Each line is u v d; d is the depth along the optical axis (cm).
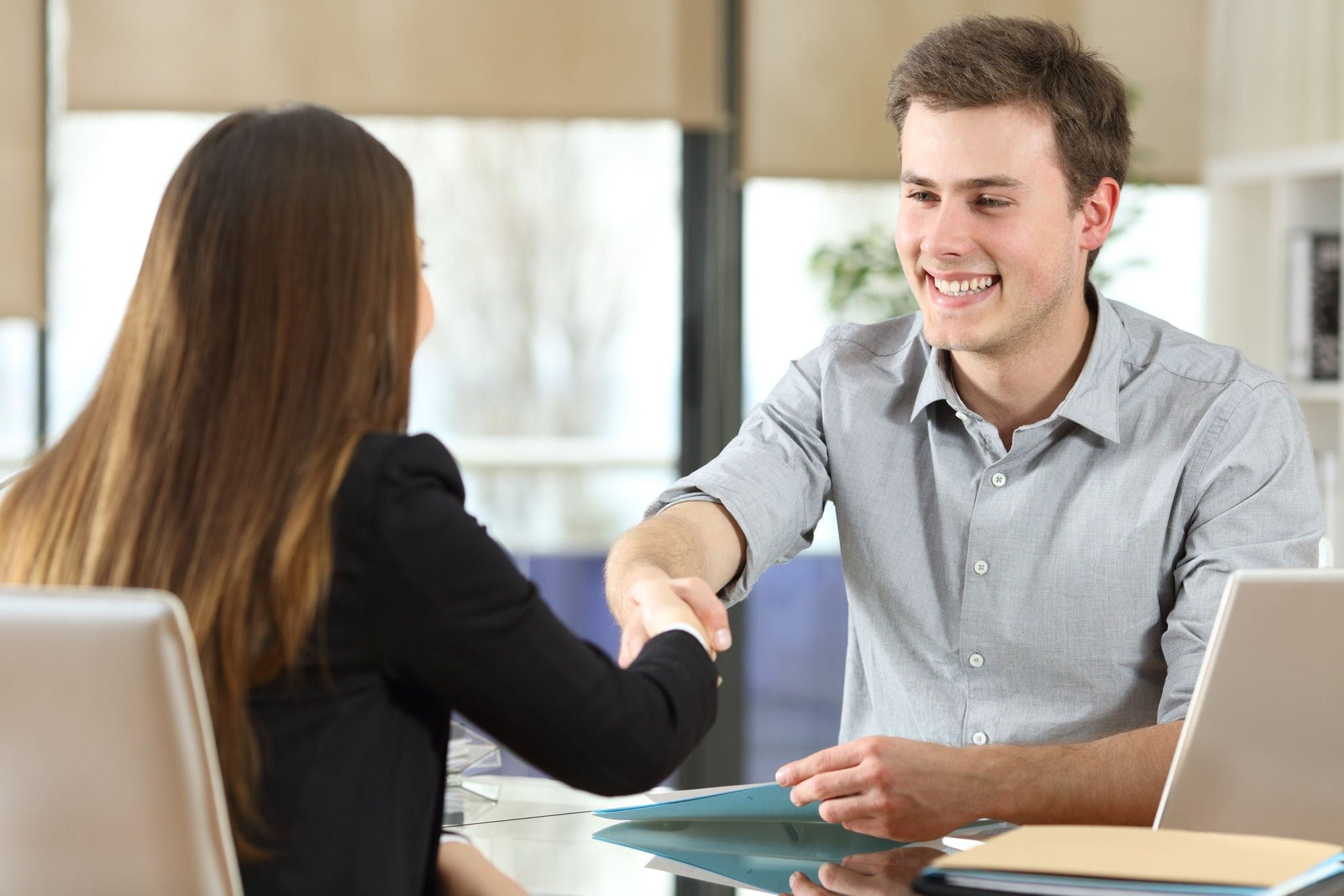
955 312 248
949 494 271
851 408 284
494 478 585
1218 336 584
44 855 143
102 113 541
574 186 581
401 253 161
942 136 242
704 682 176
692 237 582
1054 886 148
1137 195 583
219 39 542
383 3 547
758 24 560
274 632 146
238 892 144
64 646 135
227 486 148
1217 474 246
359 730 150
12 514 156
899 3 564
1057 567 260
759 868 188
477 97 550
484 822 216
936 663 273
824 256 580
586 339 583
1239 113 571
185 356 152
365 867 148
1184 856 152
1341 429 539
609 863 192
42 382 560
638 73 553
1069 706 264
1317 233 546
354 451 151
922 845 200
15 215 540
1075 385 255
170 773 139
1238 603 158
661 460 586
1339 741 163
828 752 203
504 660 152
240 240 152
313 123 159
